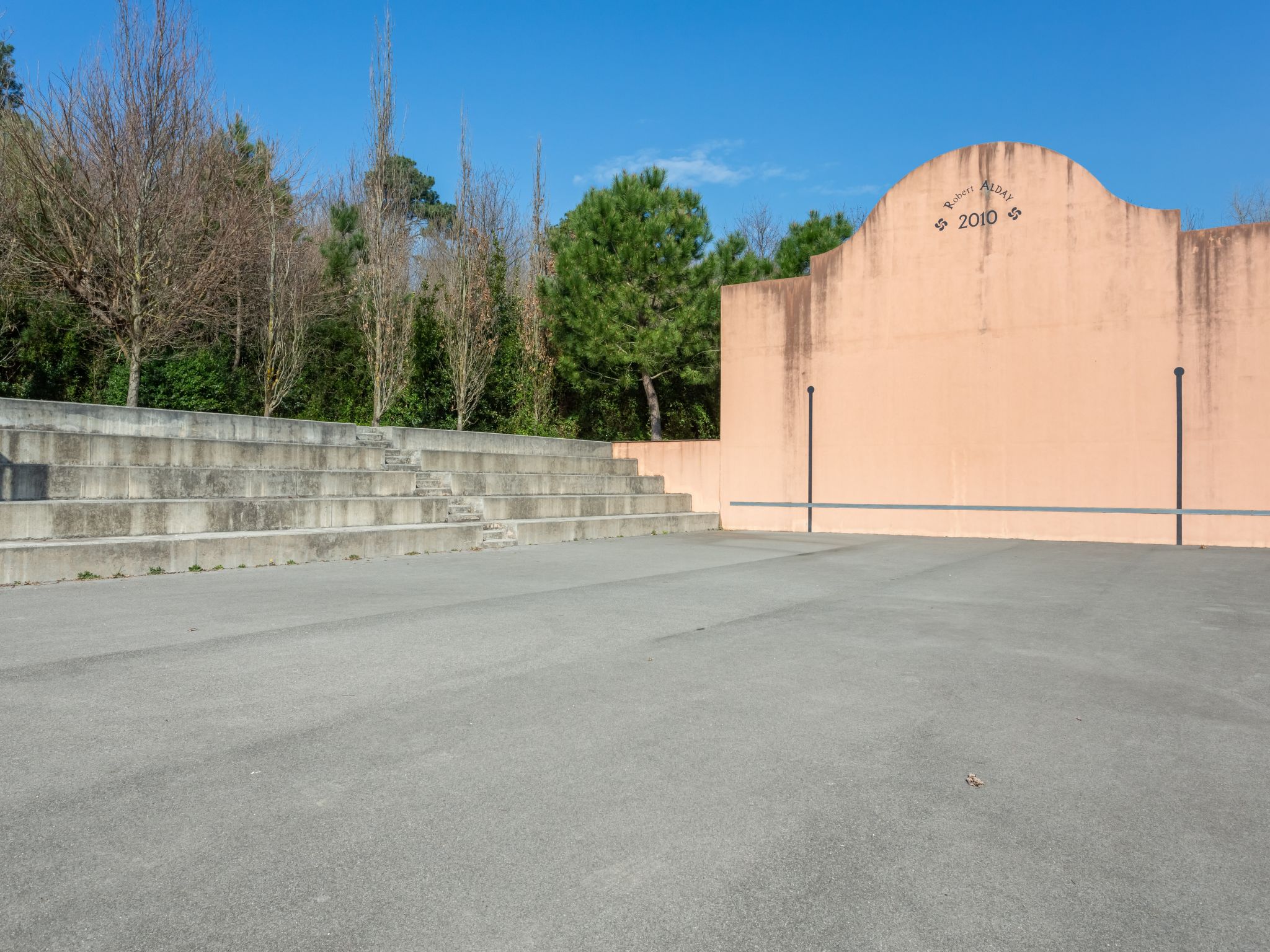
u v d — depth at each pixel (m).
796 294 22.17
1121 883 3.15
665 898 2.98
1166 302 18.08
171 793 3.84
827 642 7.43
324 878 3.08
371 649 6.88
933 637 7.74
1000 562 14.36
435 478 19.36
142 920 2.79
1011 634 7.91
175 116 20.41
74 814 3.60
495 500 18.50
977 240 20.02
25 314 20.86
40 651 6.66
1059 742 4.76
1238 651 7.23
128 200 19.62
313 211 37.06
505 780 4.05
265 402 23.45
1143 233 18.31
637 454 25.50
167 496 14.30
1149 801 3.93
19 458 13.50
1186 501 17.81
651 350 25.61
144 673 5.98
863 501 21.16
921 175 20.67
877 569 13.24
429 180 57.56
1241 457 17.38
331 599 9.47
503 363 27.62
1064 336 19.05
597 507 20.98
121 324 19.88
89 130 20.03
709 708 5.33
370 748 4.48
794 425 22.14
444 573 12.07
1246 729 5.02
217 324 24.22
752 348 22.75
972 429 19.94
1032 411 19.33
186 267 21.08
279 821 3.55
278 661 6.41
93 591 9.88
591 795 3.88
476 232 27.88
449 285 33.50
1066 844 3.46
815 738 4.76
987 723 5.10
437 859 3.24
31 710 5.06
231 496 15.12
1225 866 3.30
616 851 3.33
